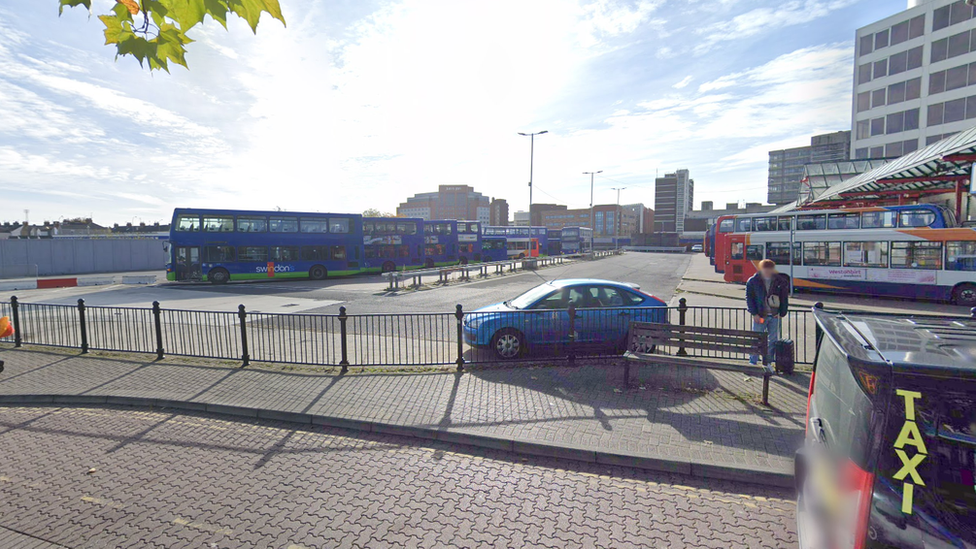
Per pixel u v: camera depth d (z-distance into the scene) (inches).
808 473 107.3
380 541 134.8
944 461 73.6
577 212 5841.5
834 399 96.8
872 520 74.7
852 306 619.8
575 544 132.6
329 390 265.3
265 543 134.3
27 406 255.6
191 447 201.6
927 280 655.1
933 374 76.1
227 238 976.9
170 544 134.6
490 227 1907.0
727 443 189.6
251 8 88.2
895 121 1814.7
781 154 4699.8
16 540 137.3
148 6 85.3
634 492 161.8
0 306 632.4
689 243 3314.5
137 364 327.6
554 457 188.7
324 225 1101.1
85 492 164.4
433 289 865.5
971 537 70.7
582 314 331.9
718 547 130.7
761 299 299.3
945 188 967.6
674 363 250.2
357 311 599.5
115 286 981.8
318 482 170.4
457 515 148.2
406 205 6358.3
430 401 245.0
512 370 302.2
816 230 766.5
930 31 1700.3
